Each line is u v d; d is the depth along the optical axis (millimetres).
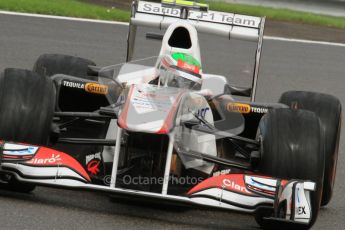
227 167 25828
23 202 22406
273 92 48344
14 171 21781
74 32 58781
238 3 79312
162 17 29016
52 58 29156
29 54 50125
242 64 55250
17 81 22625
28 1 66312
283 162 22203
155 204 24312
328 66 57594
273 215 21781
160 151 22312
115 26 63031
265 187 21688
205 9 28766
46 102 22578
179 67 24250
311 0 80312
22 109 22281
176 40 25109
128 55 30203
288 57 59000
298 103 26391
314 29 71938
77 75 28891
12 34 55312
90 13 66000
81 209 22484
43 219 20938
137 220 21969
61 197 23844
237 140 26250
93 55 52031
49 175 21641
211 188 21594
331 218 25812
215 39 64125
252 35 28359
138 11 29250
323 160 22422
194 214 23922
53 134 23094
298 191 21391
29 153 21922
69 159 21938
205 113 24312
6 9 63594
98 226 20844
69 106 26953
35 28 58312
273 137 22453
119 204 23750
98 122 28062
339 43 66500
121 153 23484
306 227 21875
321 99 26422
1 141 22000
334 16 80875
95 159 24562
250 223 23766
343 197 29062
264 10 76438
